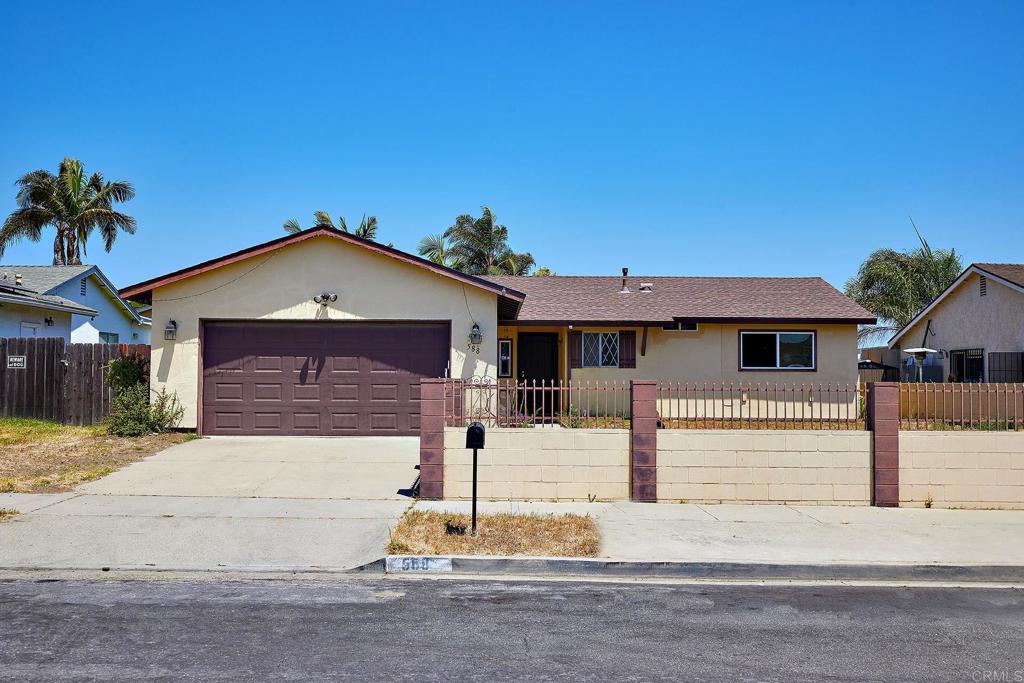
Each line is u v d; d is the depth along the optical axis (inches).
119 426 561.3
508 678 186.7
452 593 261.4
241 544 310.2
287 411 580.7
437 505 386.9
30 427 585.0
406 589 265.7
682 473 407.2
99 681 180.7
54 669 187.9
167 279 571.2
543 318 765.9
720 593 267.7
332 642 210.5
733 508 394.6
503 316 702.5
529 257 1676.9
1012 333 834.8
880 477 404.8
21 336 836.0
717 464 406.9
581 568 291.1
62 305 876.6
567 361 790.5
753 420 754.2
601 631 223.9
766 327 794.2
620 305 823.7
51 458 478.0
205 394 578.2
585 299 847.7
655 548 311.9
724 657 203.8
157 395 575.5
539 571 291.3
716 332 796.0
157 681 181.2
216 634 215.6
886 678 190.7
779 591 271.4
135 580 270.8
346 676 185.9
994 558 303.6
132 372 585.0
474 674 188.9
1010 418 483.8
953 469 406.3
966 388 427.5
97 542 308.7
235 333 582.9
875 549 315.6
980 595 270.5
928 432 408.8
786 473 407.5
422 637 215.9
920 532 346.6
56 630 217.6
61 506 363.9
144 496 388.8
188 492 399.5
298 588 264.5
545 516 363.3
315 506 375.9
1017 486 405.7
